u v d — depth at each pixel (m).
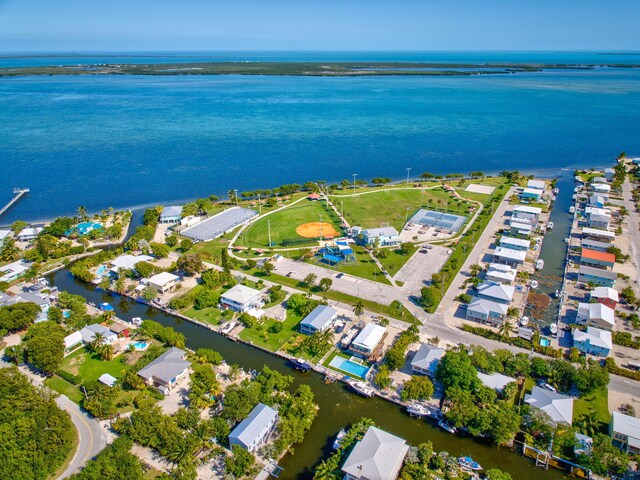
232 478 99.81
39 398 119.25
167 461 106.50
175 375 130.75
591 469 102.75
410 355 144.12
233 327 161.00
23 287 187.88
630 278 190.25
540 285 186.12
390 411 124.19
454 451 111.75
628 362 139.00
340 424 120.06
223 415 114.94
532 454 109.44
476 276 191.12
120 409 122.81
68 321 158.75
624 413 120.00
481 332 153.62
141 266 189.00
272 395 126.00
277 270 198.50
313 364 141.12
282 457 110.06
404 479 98.19
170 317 171.38
